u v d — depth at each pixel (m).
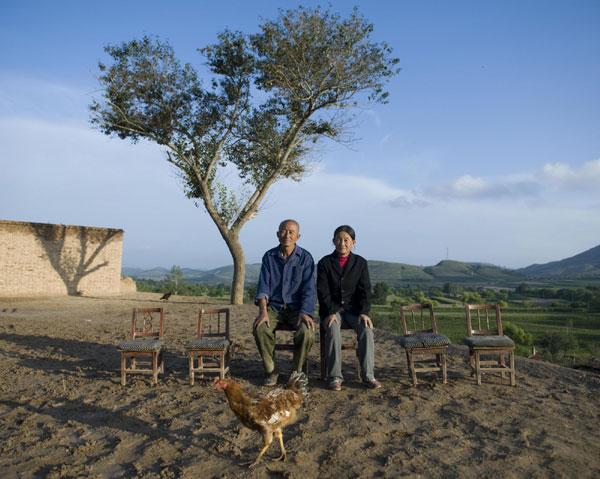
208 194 19.38
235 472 3.50
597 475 3.35
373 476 3.40
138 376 6.42
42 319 13.19
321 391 5.63
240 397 3.64
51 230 22.00
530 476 3.35
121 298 21.56
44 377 6.38
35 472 3.53
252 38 17.41
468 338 5.91
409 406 4.97
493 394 5.40
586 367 7.20
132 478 3.41
